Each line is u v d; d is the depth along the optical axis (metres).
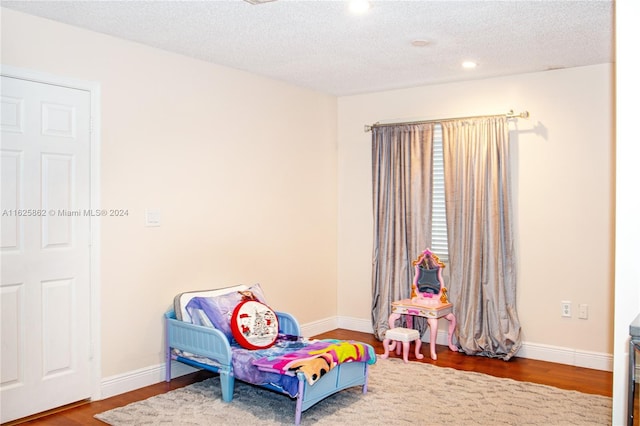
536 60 4.14
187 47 3.84
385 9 3.05
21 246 3.18
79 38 3.41
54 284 3.32
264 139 4.76
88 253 3.49
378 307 5.23
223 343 3.44
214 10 3.09
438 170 4.98
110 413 3.26
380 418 3.19
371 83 4.98
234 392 3.65
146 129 3.80
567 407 3.38
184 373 4.07
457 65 4.30
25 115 3.18
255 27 3.38
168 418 3.19
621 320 2.37
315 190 5.38
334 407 3.36
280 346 3.58
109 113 3.58
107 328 3.58
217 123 4.32
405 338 4.35
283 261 4.99
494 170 4.56
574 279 4.37
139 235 3.77
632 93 2.34
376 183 5.22
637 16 2.33
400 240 5.06
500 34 3.50
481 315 4.61
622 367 2.37
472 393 3.63
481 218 4.60
